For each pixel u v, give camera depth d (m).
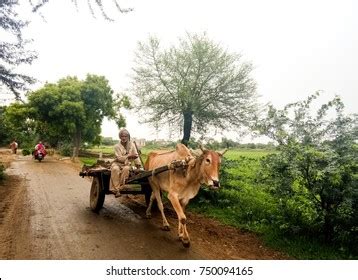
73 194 11.33
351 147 6.21
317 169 6.16
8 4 9.34
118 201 10.30
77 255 5.74
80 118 27.12
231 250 6.37
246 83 22.06
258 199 10.34
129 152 8.16
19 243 6.23
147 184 8.48
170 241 6.61
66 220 7.88
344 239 6.41
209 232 7.34
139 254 5.88
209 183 5.84
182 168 6.50
